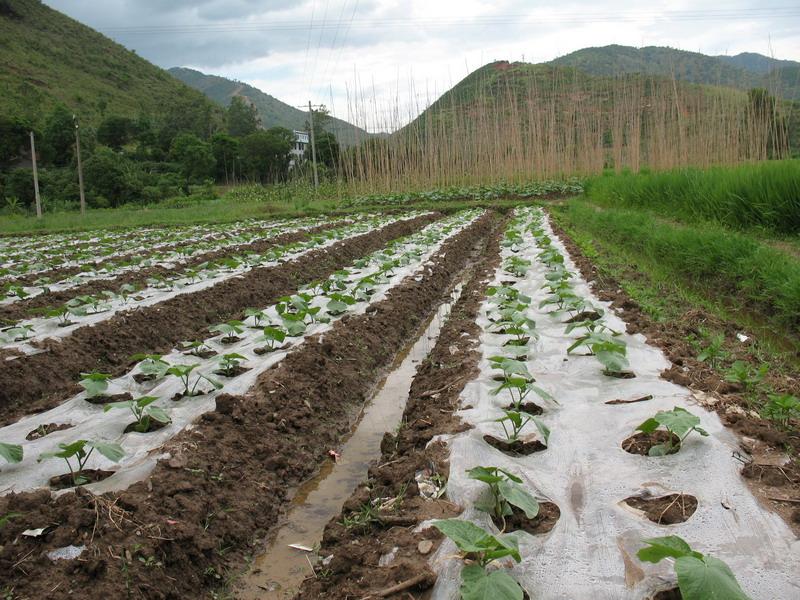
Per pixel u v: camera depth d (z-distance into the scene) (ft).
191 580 10.73
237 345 21.70
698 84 81.25
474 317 23.13
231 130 245.45
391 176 94.58
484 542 8.07
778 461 11.01
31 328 23.08
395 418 18.90
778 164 41.09
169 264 40.37
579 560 8.90
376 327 25.03
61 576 9.44
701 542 9.12
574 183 89.40
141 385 18.03
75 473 12.69
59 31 320.29
